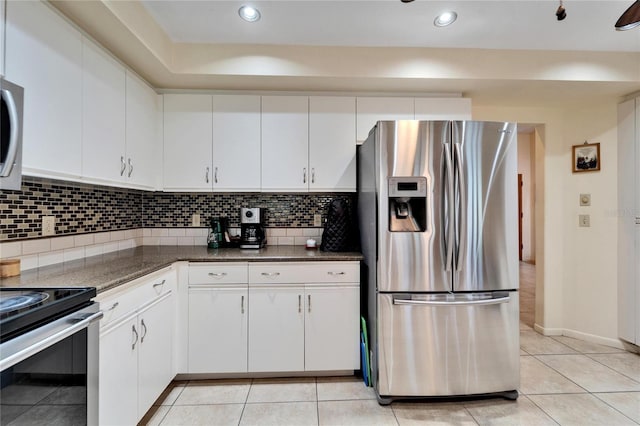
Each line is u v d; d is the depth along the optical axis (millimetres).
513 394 1909
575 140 2863
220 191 2365
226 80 2250
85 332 1170
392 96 2467
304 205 2705
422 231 1880
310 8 1774
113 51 1845
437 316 1872
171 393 1976
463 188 1854
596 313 2740
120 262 1824
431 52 2217
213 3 1729
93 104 1617
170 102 2328
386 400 1861
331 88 2396
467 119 2418
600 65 2277
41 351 996
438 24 1931
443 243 1877
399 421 1727
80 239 1929
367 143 2129
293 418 1746
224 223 2590
